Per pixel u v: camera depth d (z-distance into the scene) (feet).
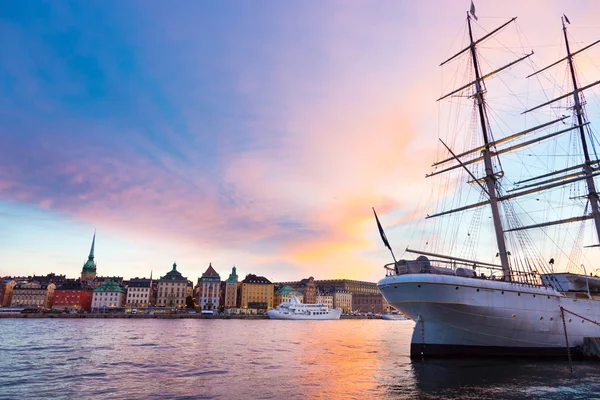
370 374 91.76
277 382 82.07
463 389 74.69
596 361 113.60
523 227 146.20
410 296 108.27
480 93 152.87
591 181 151.43
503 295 109.60
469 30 159.22
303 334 267.80
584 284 135.64
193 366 104.37
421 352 110.32
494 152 147.84
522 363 107.24
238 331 288.30
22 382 81.56
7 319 484.74
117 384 79.71
